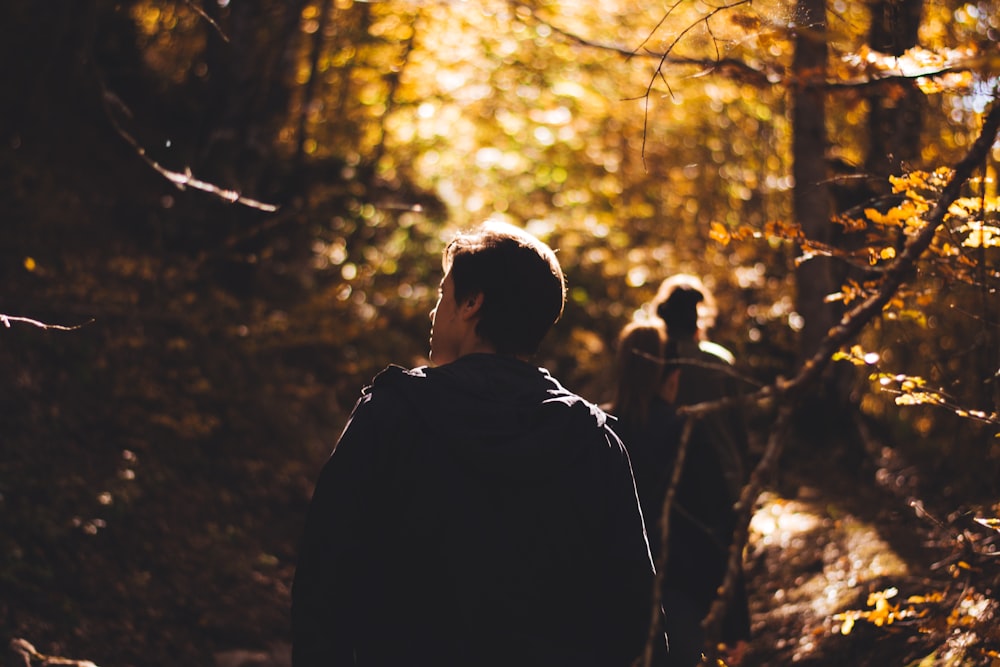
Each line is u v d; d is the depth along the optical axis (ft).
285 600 14.92
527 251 5.83
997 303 8.73
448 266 5.98
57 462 14.48
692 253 28.04
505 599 5.07
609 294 29.30
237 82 21.95
